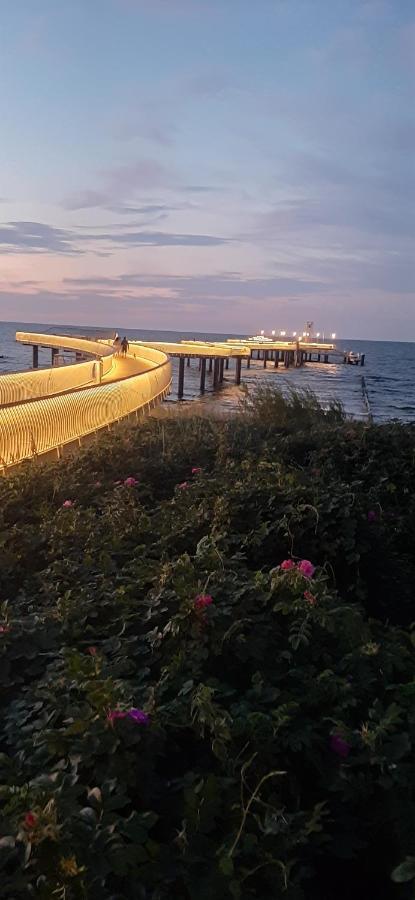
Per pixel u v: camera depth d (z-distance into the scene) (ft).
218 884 6.21
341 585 13.32
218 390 174.50
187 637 9.59
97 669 8.54
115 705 7.65
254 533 13.43
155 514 16.52
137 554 13.99
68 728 7.43
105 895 5.96
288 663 9.43
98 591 11.73
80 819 6.42
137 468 21.15
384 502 19.49
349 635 9.68
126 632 10.41
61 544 14.49
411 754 7.75
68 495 18.85
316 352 316.40
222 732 7.35
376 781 7.44
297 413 37.93
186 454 23.04
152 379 67.00
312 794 7.89
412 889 6.68
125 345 150.61
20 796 6.73
